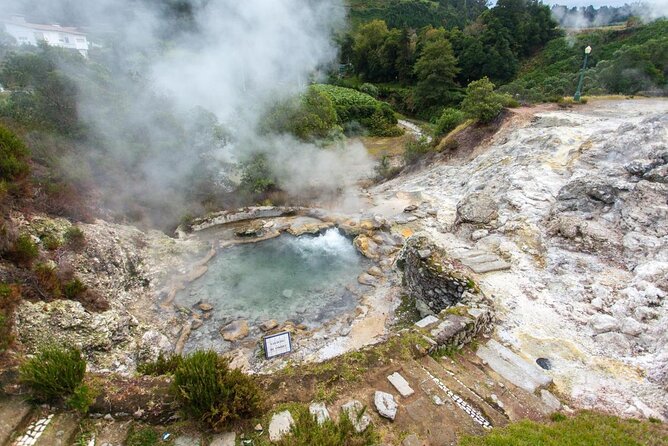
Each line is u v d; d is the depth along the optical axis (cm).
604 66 3638
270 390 615
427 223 1573
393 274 1287
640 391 674
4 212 1009
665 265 903
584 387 693
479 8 8581
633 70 3144
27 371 543
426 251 1096
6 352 631
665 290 864
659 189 1066
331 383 639
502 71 5100
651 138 1290
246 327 1061
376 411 588
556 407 643
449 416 586
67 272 980
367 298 1173
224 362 592
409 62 5644
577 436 540
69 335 801
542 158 1599
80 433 522
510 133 1991
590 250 1066
